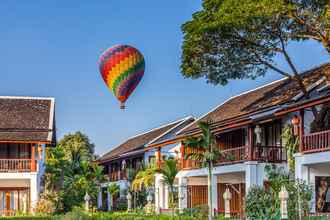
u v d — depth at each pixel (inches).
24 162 1653.5
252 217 1000.9
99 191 2197.3
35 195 1627.7
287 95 1338.6
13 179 1664.6
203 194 1617.9
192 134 1524.4
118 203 2162.9
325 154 1015.6
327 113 1161.4
